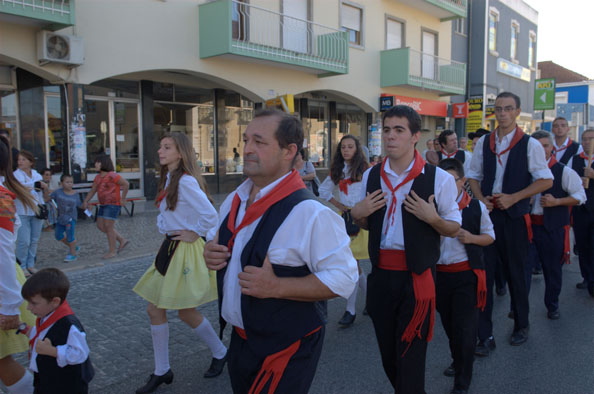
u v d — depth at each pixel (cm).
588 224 567
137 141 1302
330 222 189
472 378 367
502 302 557
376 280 283
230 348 209
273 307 187
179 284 333
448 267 332
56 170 1130
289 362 189
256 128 192
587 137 612
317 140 1728
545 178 391
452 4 1892
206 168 1458
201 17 1184
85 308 512
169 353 407
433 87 1842
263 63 1306
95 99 1204
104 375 366
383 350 290
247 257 187
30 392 302
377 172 288
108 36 1034
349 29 1608
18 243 595
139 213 1107
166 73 1318
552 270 495
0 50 899
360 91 1656
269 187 192
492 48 2231
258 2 1295
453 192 272
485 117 2161
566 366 388
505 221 409
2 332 280
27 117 1090
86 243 812
